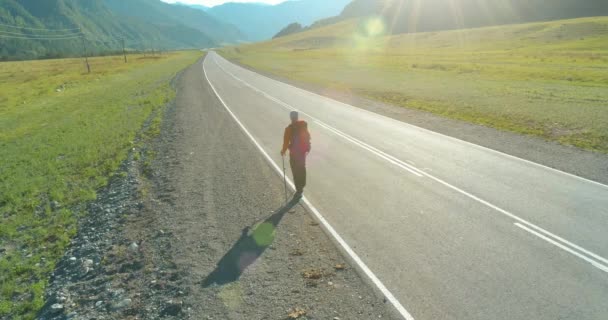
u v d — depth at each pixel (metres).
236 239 7.79
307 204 9.24
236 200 9.79
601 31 79.31
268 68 57.81
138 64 85.75
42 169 14.90
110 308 6.05
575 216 7.96
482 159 12.08
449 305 5.53
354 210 8.77
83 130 21.11
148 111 24.97
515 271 6.21
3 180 14.20
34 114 29.88
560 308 5.37
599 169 10.73
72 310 6.21
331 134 16.23
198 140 16.42
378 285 6.05
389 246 7.16
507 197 9.05
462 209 8.53
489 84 30.16
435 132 16.03
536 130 15.47
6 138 22.11
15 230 9.96
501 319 5.22
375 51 99.38
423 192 9.60
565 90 25.02
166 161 13.88
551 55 53.34
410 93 27.52
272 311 5.61
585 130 14.91
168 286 6.45
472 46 89.94
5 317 6.40
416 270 6.38
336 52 104.56
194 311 5.70
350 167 11.80
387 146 14.03
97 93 39.22
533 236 7.25
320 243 7.42
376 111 21.58
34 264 8.14
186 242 7.83
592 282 5.88
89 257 7.91
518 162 11.68
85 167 14.63
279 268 6.68
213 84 38.12
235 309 5.68
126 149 16.19
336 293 5.93
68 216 10.34
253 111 22.55
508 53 63.19
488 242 7.11
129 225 9.06
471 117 18.69
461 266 6.42
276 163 12.62
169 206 9.80
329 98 27.06
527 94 24.08
